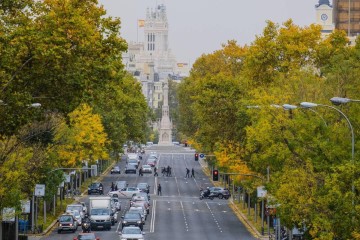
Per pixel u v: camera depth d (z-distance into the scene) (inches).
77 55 6063.0
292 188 6018.7
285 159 6737.2
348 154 6003.9
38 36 5634.8
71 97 5974.4
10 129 5669.3
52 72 5782.5
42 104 5964.6
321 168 6067.9
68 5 6127.0
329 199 5511.8
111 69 6510.8
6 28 5654.5
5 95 5600.4
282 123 6820.9
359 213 5413.4
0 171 6560.0
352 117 6146.7
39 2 5949.8
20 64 5610.2
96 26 6628.9
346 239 5492.1
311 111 6771.7
